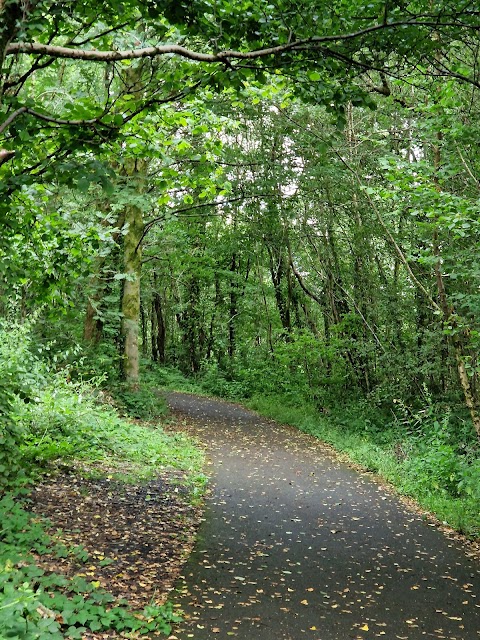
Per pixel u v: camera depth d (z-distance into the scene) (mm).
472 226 8797
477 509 9016
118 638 4297
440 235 11414
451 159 10508
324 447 15352
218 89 5578
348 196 17859
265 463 12641
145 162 14688
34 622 3775
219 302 32750
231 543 7055
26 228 6527
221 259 30234
